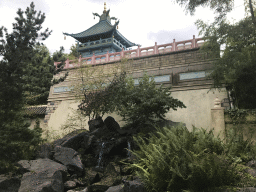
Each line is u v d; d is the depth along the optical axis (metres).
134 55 16.56
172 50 15.47
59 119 17.02
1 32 6.64
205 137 6.82
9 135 6.90
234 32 10.74
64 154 8.73
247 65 9.55
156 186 5.52
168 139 6.84
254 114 9.43
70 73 17.84
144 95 11.58
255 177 5.22
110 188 6.68
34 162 7.45
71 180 7.87
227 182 5.10
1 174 7.05
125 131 11.32
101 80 14.13
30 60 7.05
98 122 11.95
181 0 12.30
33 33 6.83
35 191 5.93
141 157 7.20
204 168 5.04
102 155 9.94
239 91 11.14
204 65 14.16
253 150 6.67
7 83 6.69
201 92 13.70
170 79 14.87
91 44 38.22
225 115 10.04
